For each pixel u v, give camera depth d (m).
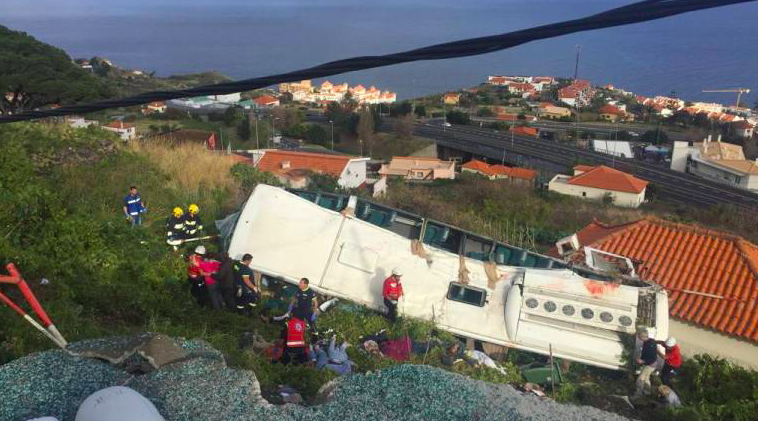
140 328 8.99
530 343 11.29
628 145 98.50
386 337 10.79
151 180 16.52
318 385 7.82
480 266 12.10
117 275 10.78
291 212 12.58
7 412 5.46
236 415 5.66
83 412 4.62
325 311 11.55
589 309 11.32
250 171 20.05
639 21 2.33
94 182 15.10
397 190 32.66
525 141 99.25
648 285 11.99
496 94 191.50
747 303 14.61
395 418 5.84
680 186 72.44
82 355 6.39
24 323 7.73
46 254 10.28
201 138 49.12
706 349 14.40
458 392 6.30
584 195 64.12
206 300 10.96
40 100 32.50
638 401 10.02
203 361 6.45
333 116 114.50
